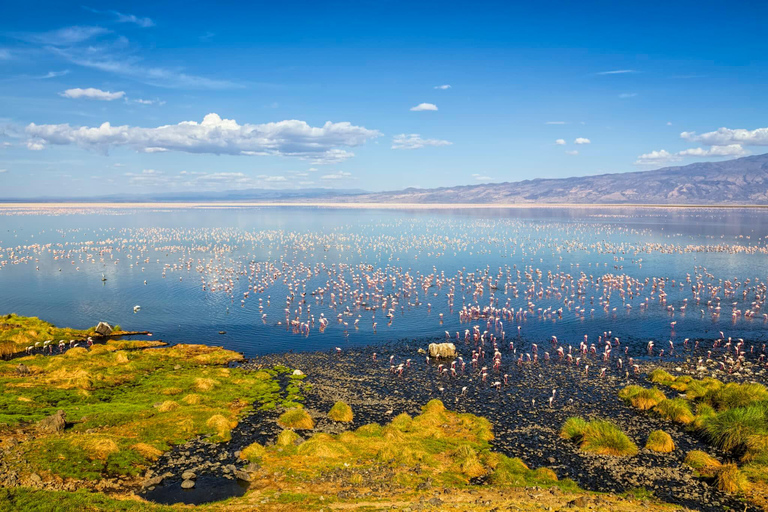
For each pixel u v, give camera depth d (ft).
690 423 139.13
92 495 89.61
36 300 325.83
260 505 91.30
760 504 98.17
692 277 396.37
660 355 211.82
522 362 203.10
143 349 220.64
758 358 206.49
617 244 627.87
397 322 271.49
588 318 276.62
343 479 104.88
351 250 596.70
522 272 434.71
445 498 94.99
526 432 136.15
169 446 120.98
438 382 178.91
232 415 142.61
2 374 172.35
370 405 156.35
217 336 245.45
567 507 91.15
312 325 266.36
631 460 118.93
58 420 123.44
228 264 481.05
